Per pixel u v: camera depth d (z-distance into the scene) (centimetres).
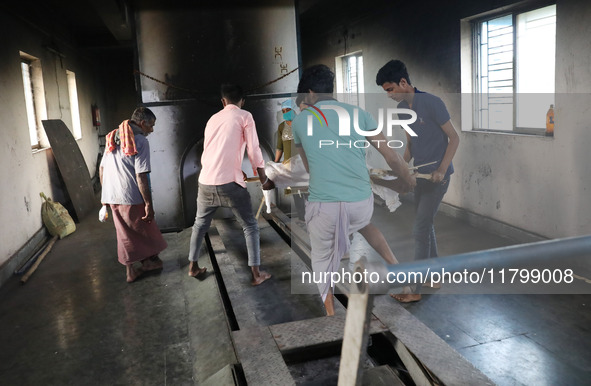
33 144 702
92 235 639
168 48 583
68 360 322
